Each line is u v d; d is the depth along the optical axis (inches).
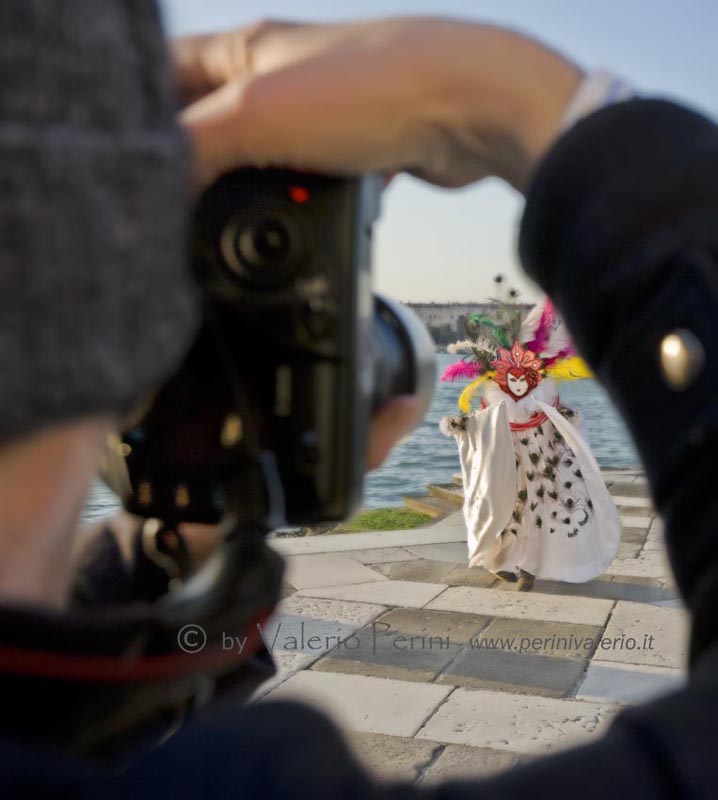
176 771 14.3
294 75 23.0
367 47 23.1
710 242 19.1
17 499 15.9
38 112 15.0
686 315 18.7
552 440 256.7
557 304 22.0
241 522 26.3
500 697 180.4
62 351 15.2
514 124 23.1
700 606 17.2
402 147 23.9
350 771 15.0
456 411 608.7
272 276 25.3
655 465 18.8
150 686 20.1
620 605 241.1
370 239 26.8
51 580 17.2
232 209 25.2
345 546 301.9
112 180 15.7
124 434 27.1
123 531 29.2
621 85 23.0
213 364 26.1
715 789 13.9
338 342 25.8
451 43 22.7
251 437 26.1
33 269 14.9
